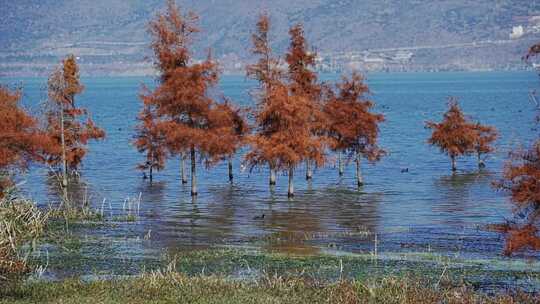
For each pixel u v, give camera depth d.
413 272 59.25
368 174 133.12
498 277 57.97
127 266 59.94
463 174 130.62
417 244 71.50
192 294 45.22
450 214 89.94
